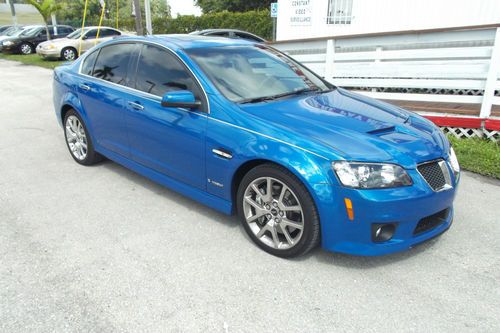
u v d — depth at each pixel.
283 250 3.03
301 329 2.38
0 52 22.48
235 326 2.40
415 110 6.22
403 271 2.93
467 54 5.65
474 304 2.59
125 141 4.21
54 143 6.04
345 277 2.86
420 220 2.83
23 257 3.08
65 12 40.09
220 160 3.21
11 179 4.63
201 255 3.12
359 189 2.63
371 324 2.42
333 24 9.73
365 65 6.79
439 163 2.95
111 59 4.43
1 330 2.35
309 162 2.73
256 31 19.95
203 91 3.39
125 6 44.62
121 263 3.01
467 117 5.67
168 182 3.85
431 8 8.41
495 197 4.15
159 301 2.60
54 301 2.60
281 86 3.78
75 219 3.69
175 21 24.23
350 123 3.11
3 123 7.24
